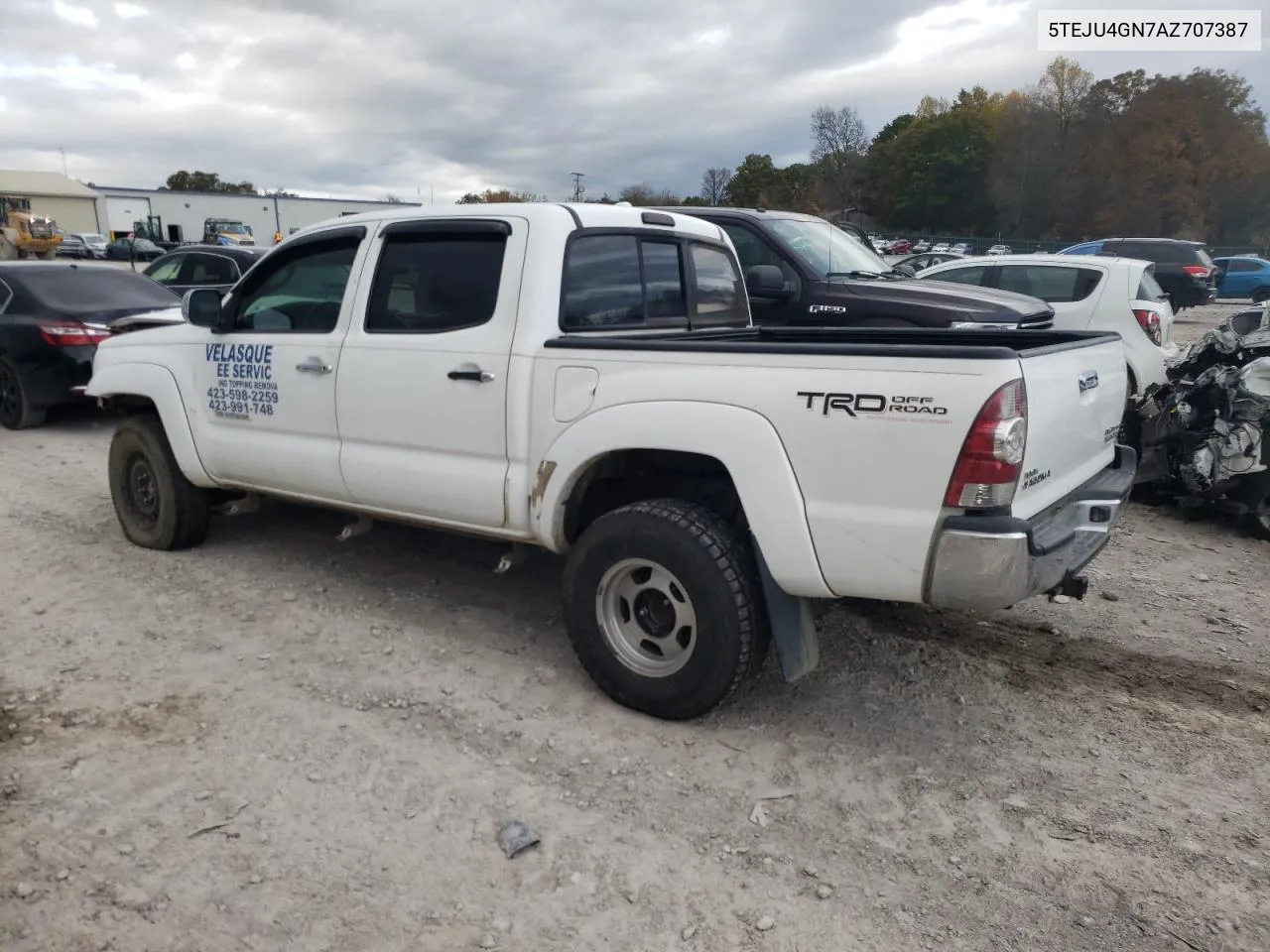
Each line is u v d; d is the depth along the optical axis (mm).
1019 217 67625
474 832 3111
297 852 2996
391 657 4336
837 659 4371
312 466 4695
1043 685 4184
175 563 5516
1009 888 2889
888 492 3150
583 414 3732
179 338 5324
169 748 3570
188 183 103688
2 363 9688
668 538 3566
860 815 3242
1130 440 7219
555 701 3955
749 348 3387
